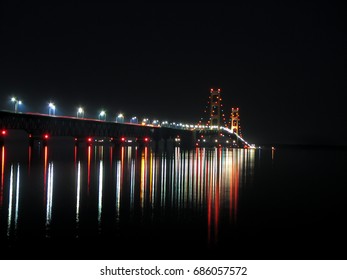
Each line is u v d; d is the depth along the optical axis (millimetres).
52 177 56156
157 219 32875
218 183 57438
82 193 43781
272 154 165000
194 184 55250
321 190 52500
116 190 46875
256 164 99688
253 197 45469
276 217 34688
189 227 30406
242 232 29297
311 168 90750
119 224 30859
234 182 59469
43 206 36281
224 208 38375
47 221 31000
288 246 26094
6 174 58312
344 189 53625
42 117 116500
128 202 39844
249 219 33656
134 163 86438
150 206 38219
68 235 27469
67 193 43469
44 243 25641
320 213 36750
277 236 28359
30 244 25359
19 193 42406
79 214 33719
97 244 25719
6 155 97312
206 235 28250
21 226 29266
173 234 28328
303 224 32125
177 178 61812
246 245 26141
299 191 51250
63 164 76438
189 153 149875
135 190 47531
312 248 25750
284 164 102125
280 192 50031
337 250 25375
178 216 34219
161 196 44031
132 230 29219
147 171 70688
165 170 74125
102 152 124438
